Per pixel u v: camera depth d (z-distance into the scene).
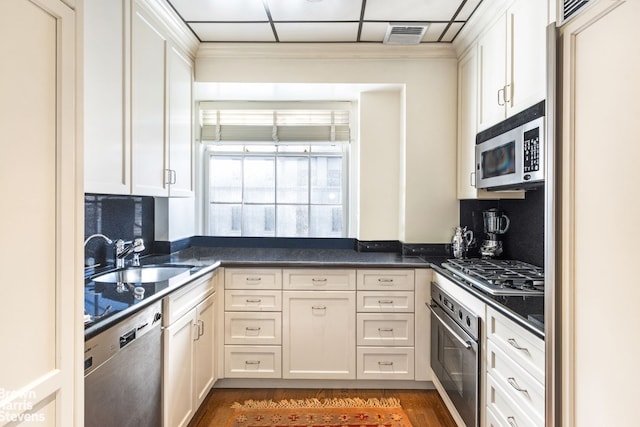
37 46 0.83
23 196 0.80
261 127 3.26
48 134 0.86
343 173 3.29
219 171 3.32
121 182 1.74
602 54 0.89
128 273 2.17
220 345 2.49
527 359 1.32
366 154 3.02
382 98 3.01
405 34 2.48
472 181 2.48
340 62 2.77
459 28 2.47
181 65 2.48
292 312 2.49
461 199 2.79
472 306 1.80
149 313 1.53
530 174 1.70
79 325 0.96
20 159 0.79
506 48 2.00
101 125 1.58
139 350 1.45
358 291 2.48
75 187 0.95
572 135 0.99
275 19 2.34
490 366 1.62
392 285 2.48
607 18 0.87
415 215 2.81
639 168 0.79
